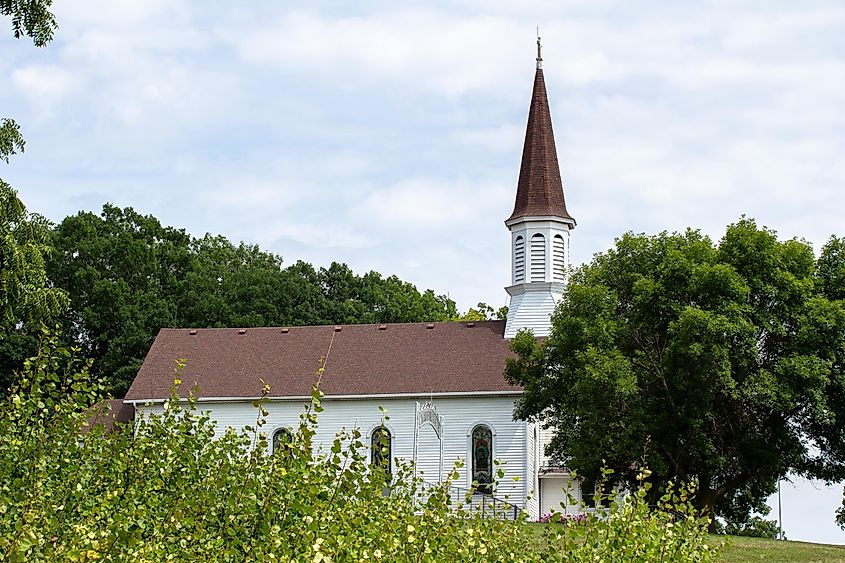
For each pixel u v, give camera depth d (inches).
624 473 1546.5
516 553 502.6
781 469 1547.7
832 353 1476.4
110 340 2731.3
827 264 1611.7
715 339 1443.2
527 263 2176.4
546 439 2092.8
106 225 3021.7
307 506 446.9
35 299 1213.7
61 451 547.2
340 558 406.3
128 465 543.8
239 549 459.8
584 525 512.1
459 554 462.0
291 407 2066.9
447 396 2012.8
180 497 499.8
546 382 1653.5
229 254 3440.0
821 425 1560.0
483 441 1998.0
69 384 597.0
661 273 1560.0
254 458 525.0
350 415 2047.2
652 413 1521.9
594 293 1569.9
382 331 2226.9
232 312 2883.9
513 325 2158.0
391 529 442.0
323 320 2997.0
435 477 1984.5
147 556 420.5
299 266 3181.6
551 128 2260.1
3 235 1186.0
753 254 1528.1
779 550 1229.7
